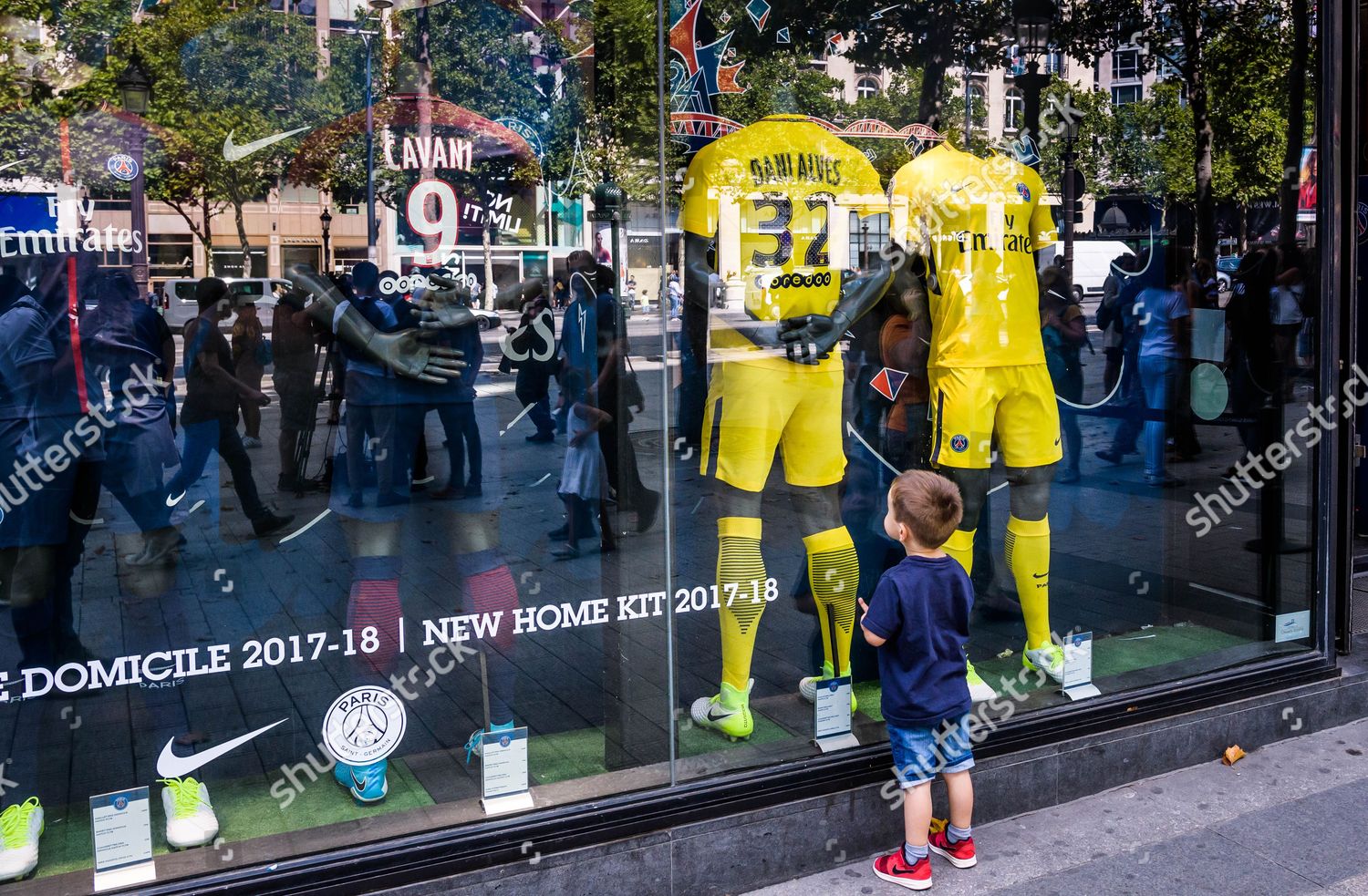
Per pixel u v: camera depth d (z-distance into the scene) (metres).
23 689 2.91
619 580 3.35
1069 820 3.55
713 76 3.48
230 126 2.97
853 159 3.70
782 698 3.62
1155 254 4.27
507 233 3.24
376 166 3.12
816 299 3.63
